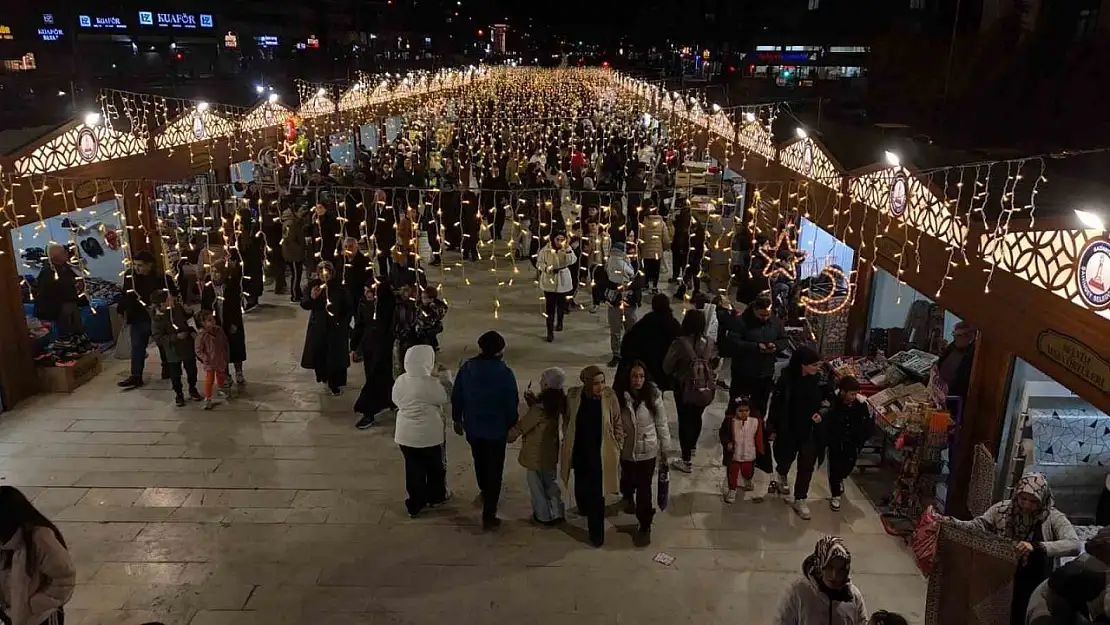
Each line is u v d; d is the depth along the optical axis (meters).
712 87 29.23
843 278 10.61
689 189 15.72
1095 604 4.13
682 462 7.88
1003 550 4.59
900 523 7.00
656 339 8.13
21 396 9.19
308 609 5.82
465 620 5.71
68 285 10.07
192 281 10.66
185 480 7.55
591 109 30.08
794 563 6.45
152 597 5.92
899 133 13.08
